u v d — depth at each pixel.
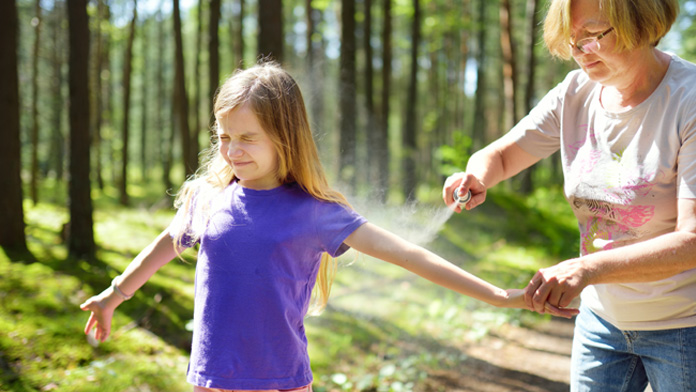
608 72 1.60
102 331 1.87
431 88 24.81
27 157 20.72
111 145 22.62
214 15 8.70
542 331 5.80
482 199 1.92
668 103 1.54
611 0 1.48
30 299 4.52
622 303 1.73
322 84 11.41
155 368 3.84
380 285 6.59
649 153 1.60
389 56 13.92
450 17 20.22
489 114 34.94
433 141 28.16
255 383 1.55
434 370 4.50
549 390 4.23
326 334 4.86
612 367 1.83
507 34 15.08
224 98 1.64
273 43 6.25
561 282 1.47
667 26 1.52
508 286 7.30
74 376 3.56
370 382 4.02
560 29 1.64
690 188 1.48
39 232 7.81
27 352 3.70
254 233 1.61
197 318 1.64
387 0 13.82
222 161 1.81
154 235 8.45
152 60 28.78
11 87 6.00
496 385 4.28
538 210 12.27
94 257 6.07
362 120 13.34
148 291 5.15
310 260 1.65
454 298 6.42
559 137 1.95
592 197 1.74
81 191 6.00
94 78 16.27
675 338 1.64
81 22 6.03
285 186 1.70
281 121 1.64
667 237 1.46
